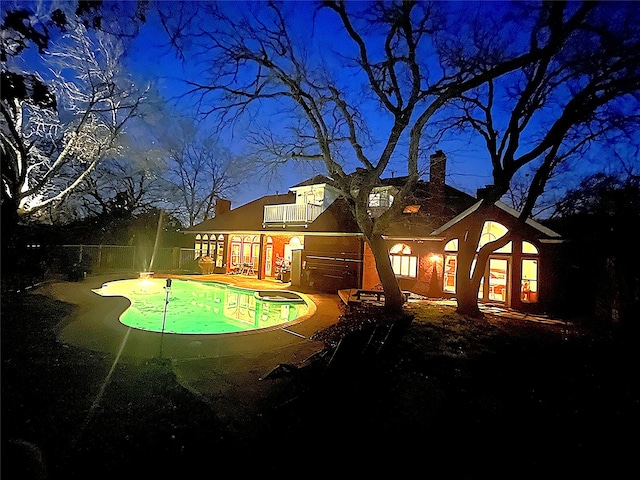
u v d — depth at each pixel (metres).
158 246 28.62
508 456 4.16
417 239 17.44
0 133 12.40
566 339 10.07
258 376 6.11
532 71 11.10
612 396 6.10
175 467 3.62
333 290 18.61
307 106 12.32
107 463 3.62
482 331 10.71
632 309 11.59
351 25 10.98
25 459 3.55
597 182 14.23
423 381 6.45
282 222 22.05
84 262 22.25
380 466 3.84
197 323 13.23
